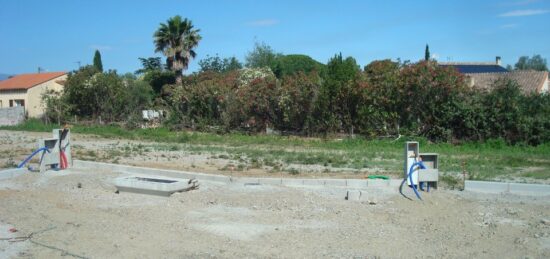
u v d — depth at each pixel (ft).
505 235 26.94
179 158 57.67
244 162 53.67
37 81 163.53
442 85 74.28
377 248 24.72
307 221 29.55
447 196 35.50
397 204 33.35
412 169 36.70
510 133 70.23
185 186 37.17
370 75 82.99
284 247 24.80
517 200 34.78
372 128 80.53
